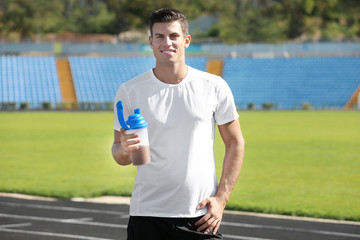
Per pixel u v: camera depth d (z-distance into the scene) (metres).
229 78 68.75
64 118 48.81
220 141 30.00
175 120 4.38
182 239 4.41
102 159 22.08
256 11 93.00
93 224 10.36
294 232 9.77
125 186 15.20
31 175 17.58
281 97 66.19
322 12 97.31
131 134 4.03
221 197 4.42
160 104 4.41
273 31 91.44
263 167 19.78
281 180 16.77
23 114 54.91
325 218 11.16
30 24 97.25
